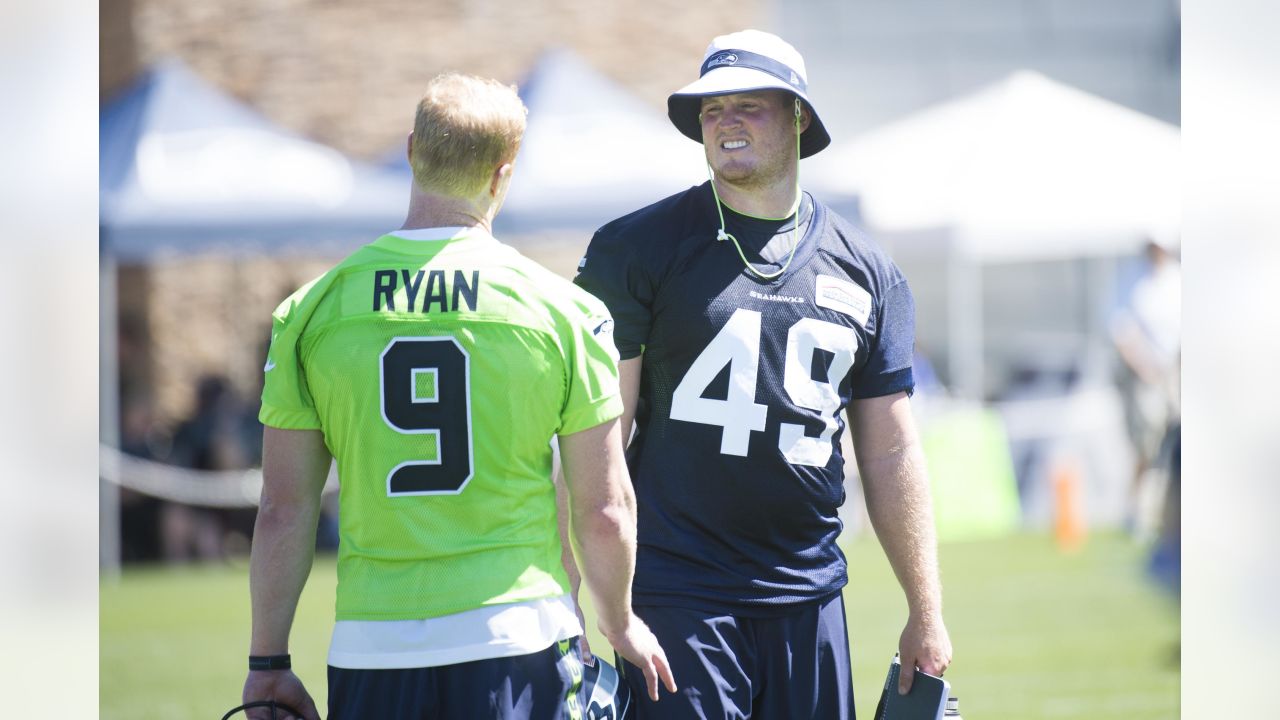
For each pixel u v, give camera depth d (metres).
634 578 12.52
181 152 37.16
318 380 10.22
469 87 10.57
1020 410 50.16
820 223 12.91
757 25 57.72
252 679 10.49
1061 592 33.94
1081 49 63.03
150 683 24.81
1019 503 49.38
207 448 43.09
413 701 9.99
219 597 35.50
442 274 10.25
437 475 10.09
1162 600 32.56
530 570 10.27
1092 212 42.03
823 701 12.74
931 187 41.38
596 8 54.69
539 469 10.48
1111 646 27.27
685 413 12.46
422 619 10.03
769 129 12.48
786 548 12.61
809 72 60.47
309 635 28.61
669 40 55.66
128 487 42.59
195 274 47.53
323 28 52.12
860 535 45.06
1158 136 43.03
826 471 12.66
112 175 36.91
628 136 38.25
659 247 12.51
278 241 36.88
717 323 12.38
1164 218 42.28
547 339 10.27
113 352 41.53
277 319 10.44
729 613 12.38
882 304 12.98
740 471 12.38
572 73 39.53
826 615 12.81
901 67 61.06
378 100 52.44
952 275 56.38
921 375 46.25
